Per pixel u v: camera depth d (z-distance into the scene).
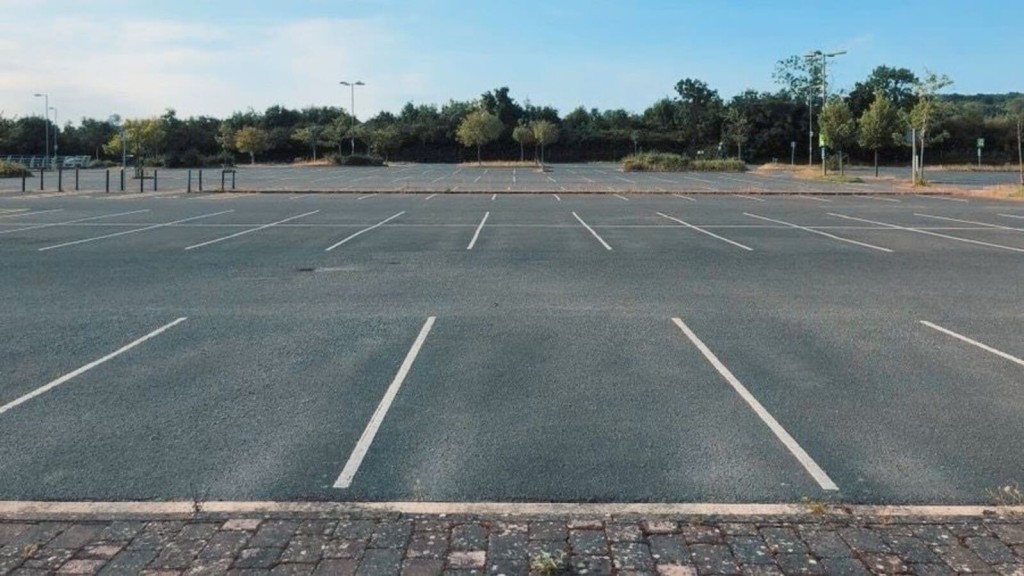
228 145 90.44
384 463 5.00
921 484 4.71
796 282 12.18
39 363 7.35
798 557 3.80
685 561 3.76
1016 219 23.77
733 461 5.06
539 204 30.36
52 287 11.53
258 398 6.32
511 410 6.03
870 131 55.72
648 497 4.52
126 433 5.54
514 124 103.75
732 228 21.02
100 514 4.27
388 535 4.02
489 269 13.52
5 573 3.66
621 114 113.88
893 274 13.01
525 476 4.80
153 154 80.31
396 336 8.44
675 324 9.09
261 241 17.67
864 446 5.33
